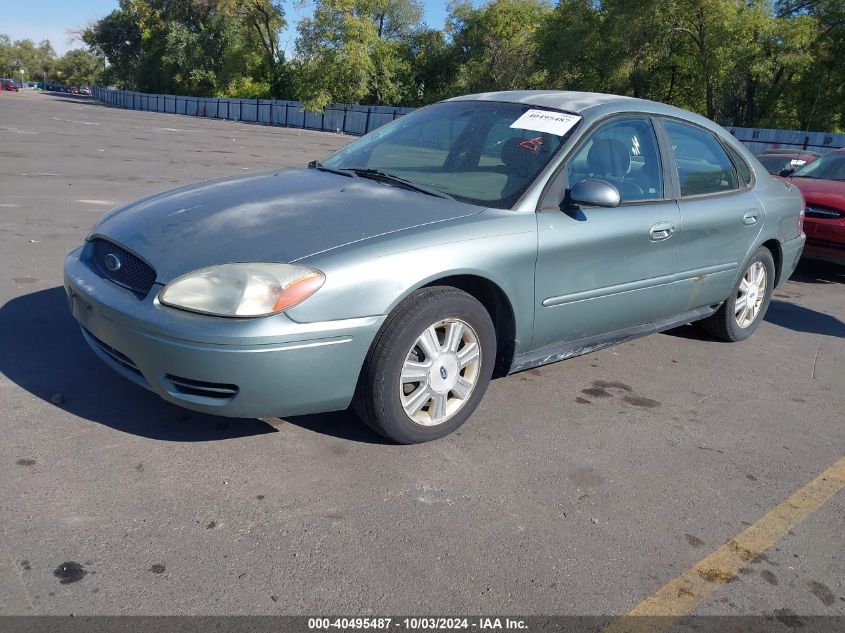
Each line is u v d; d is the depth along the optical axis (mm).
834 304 6973
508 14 53562
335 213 3266
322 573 2416
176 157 16062
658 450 3541
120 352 2988
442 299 3148
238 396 2812
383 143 4352
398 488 2961
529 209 3518
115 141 19375
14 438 3053
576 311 3801
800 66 33500
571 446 3484
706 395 4316
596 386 4289
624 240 3889
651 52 36875
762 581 2609
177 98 64125
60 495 2693
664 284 4297
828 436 3887
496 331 3617
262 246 2967
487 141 3963
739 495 3191
